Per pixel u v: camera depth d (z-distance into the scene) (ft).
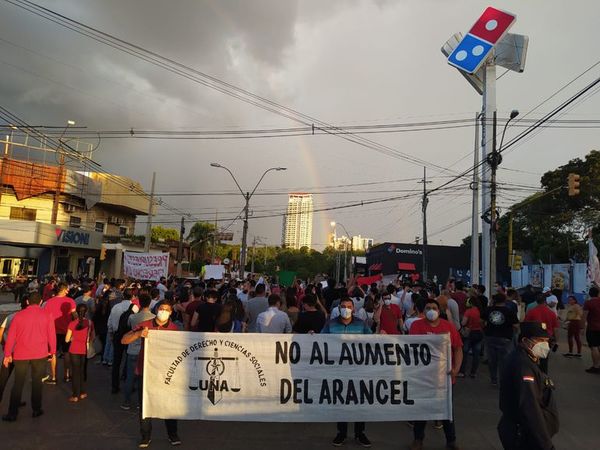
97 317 37.27
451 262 177.78
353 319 22.49
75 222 146.10
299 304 40.91
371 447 20.18
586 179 143.74
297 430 22.24
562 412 26.27
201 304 30.55
